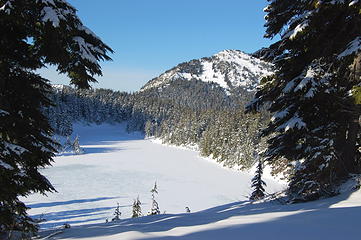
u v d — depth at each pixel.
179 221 6.90
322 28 8.70
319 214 5.00
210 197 53.50
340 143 8.95
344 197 7.30
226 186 62.16
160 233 4.79
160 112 195.75
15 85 7.90
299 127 8.91
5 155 6.71
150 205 47.12
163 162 92.88
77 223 36.38
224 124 98.81
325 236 3.63
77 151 104.62
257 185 21.28
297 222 4.50
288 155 10.51
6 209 7.43
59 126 122.38
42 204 45.66
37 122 8.53
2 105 7.38
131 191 56.31
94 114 188.38
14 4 6.11
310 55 9.67
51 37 6.90
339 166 8.68
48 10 6.22
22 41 7.58
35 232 8.04
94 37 7.59
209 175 73.62
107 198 50.56
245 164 78.12
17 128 7.60
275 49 10.60
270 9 10.61
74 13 7.15
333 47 9.24
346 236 3.56
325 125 9.34
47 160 8.79
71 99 173.50
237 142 84.38
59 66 8.01
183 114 151.75
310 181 8.46
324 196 8.10
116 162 90.19
